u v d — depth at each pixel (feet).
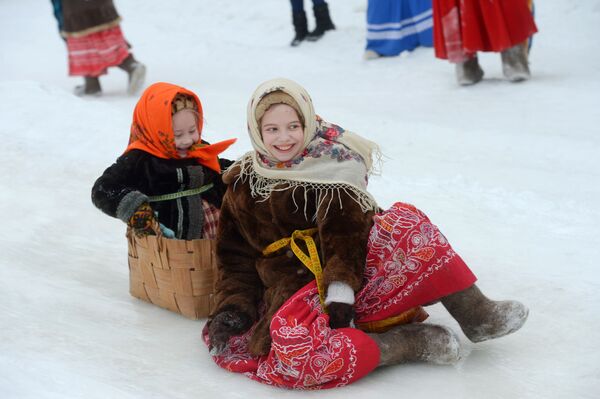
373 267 11.66
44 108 25.93
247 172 12.43
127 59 37.42
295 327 10.89
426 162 23.93
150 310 13.88
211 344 11.50
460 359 11.90
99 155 23.25
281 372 10.98
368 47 43.42
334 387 11.02
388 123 29.17
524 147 25.31
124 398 10.00
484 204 19.75
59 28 37.47
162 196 13.94
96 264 15.99
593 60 37.11
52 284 14.29
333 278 11.16
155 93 13.85
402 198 20.18
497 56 39.88
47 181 20.98
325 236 11.46
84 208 19.13
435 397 10.73
